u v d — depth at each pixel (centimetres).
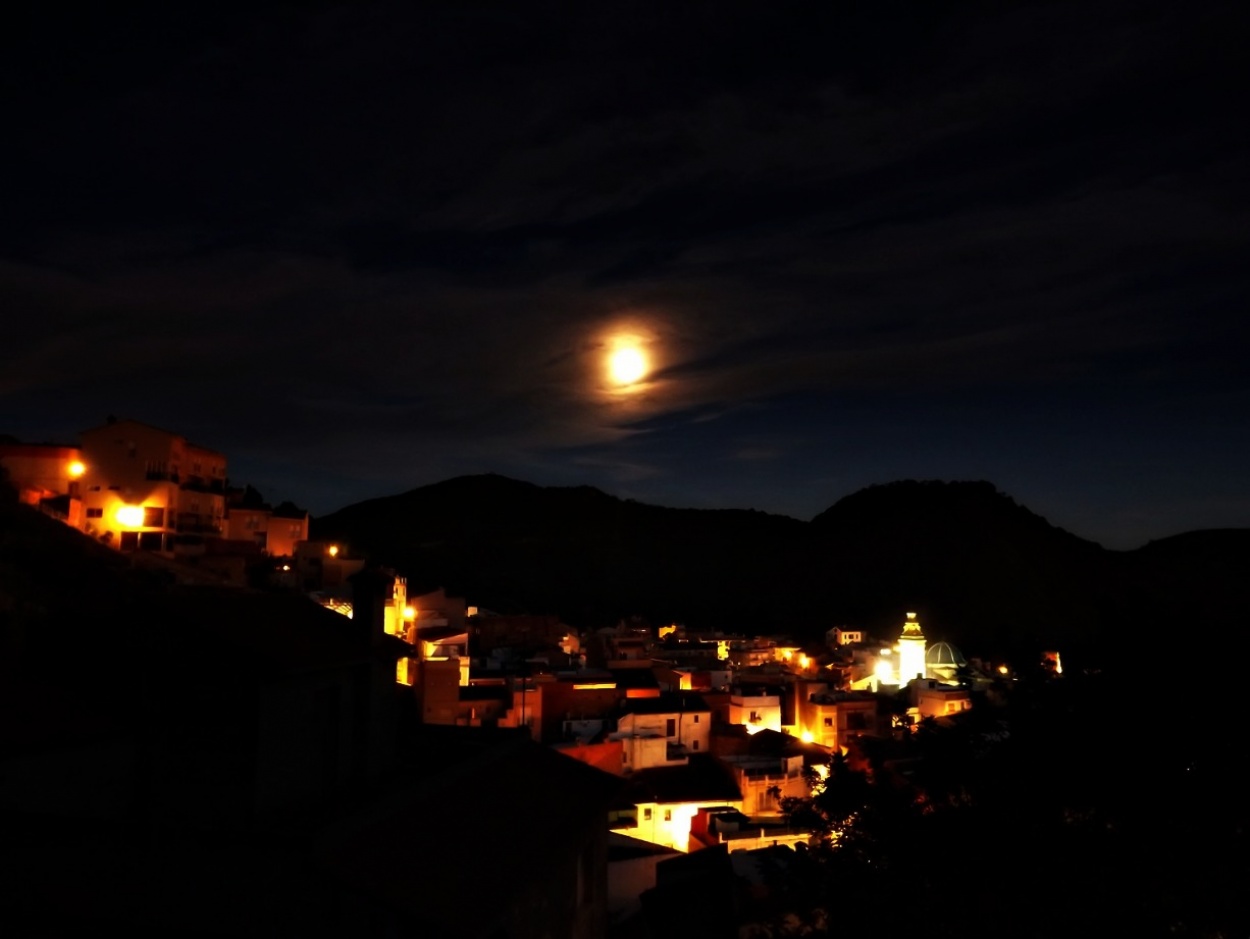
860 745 1678
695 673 9238
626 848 4319
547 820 2448
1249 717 1208
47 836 1898
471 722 6894
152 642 2116
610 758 6669
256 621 2278
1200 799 1176
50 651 2717
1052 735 1335
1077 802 1267
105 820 1911
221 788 2009
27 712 2005
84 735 1988
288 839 1803
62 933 1838
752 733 7375
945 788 1437
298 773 2145
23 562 4697
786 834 5684
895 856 1359
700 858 4262
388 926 1770
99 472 8544
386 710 2517
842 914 1369
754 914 3033
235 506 10344
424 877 1908
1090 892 1130
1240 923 1055
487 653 9912
